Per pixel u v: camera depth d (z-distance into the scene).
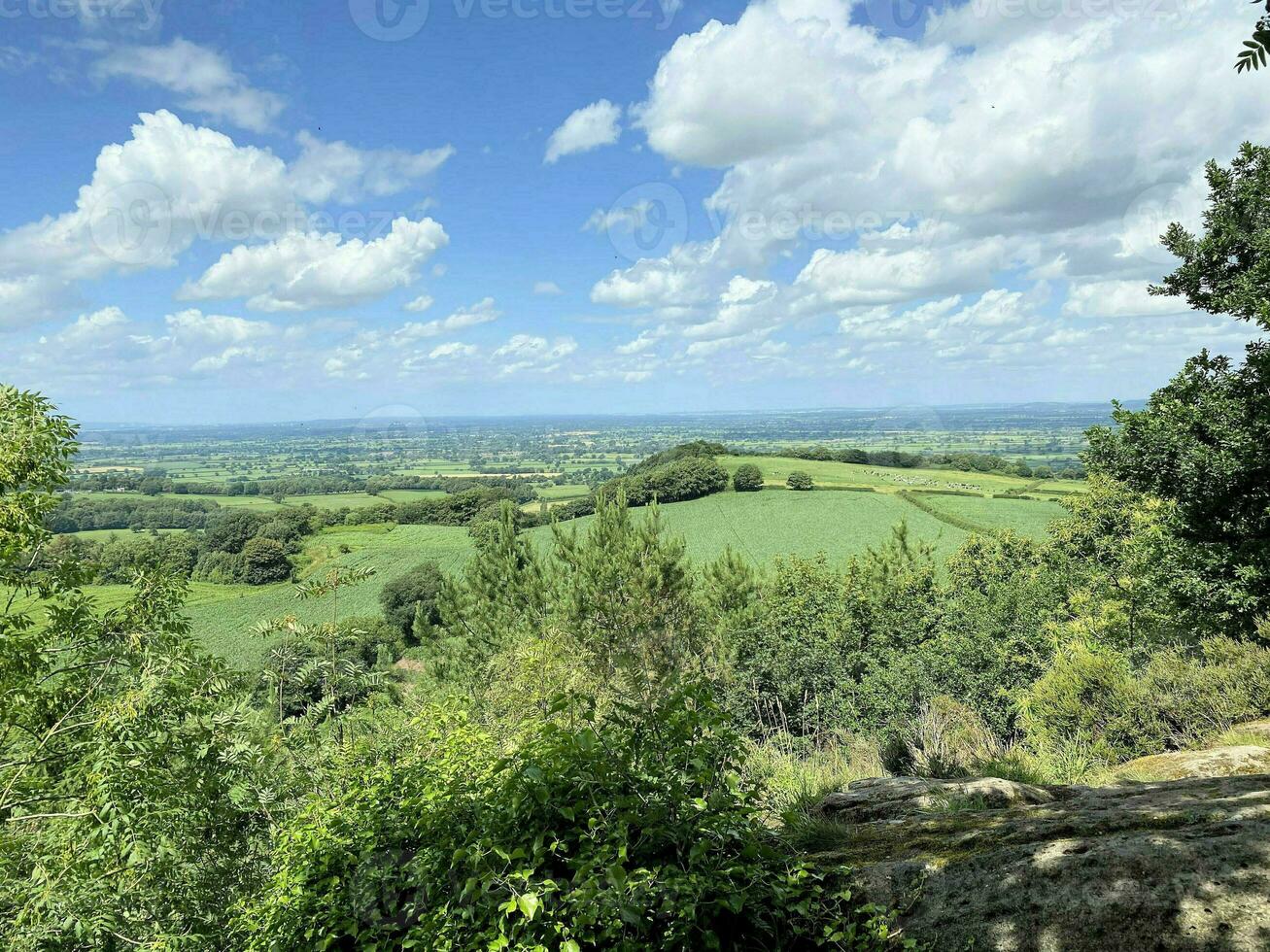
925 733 7.86
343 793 4.68
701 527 58.75
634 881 2.64
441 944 2.81
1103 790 3.93
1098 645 17.81
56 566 5.52
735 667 20.92
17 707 4.93
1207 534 12.88
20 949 4.59
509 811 3.21
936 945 2.62
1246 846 2.56
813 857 3.42
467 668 16.97
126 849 4.61
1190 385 13.30
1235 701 7.95
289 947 3.34
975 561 32.72
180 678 5.46
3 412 5.42
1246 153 13.16
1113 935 2.40
